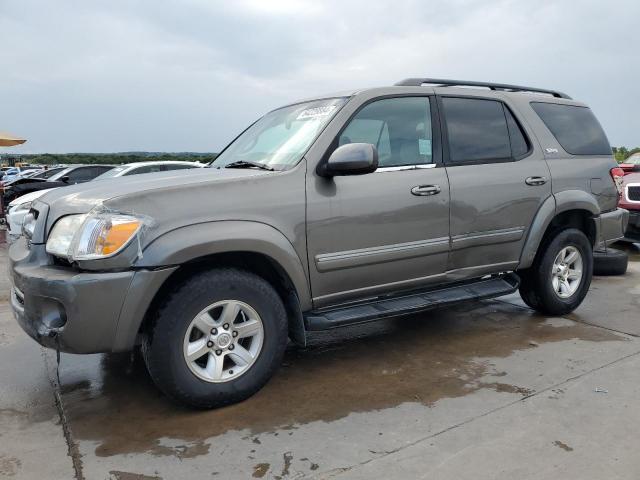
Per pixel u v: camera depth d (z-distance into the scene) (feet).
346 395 10.82
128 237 9.18
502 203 13.92
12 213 26.99
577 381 11.21
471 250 13.58
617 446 8.62
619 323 15.37
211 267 10.26
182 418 9.95
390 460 8.34
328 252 11.32
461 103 13.92
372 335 14.75
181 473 8.12
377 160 10.77
